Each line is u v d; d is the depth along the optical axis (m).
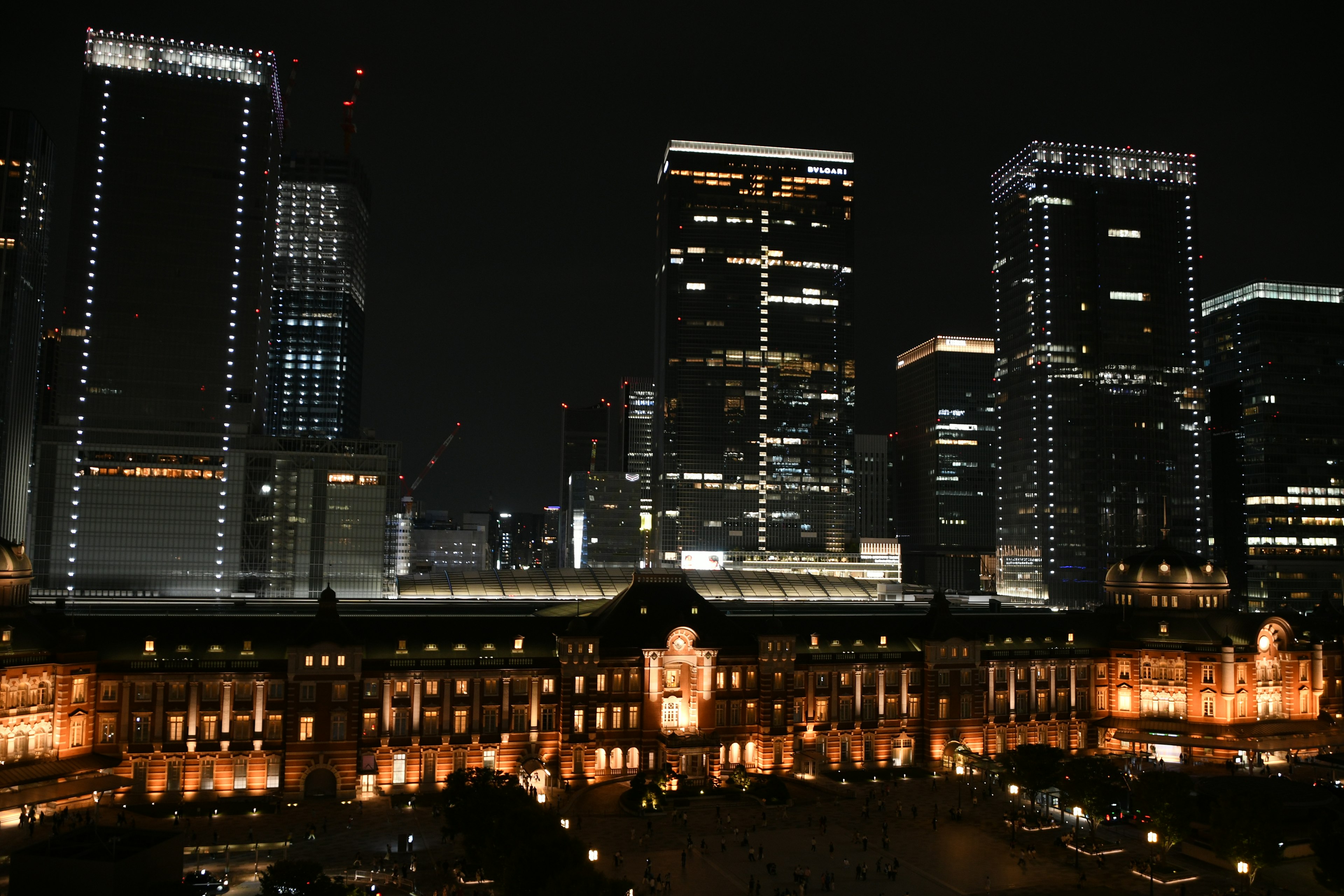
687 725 155.25
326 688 141.12
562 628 158.88
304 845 118.31
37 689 130.62
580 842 94.31
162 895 90.94
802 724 160.00
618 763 152.38
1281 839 108.81
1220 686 167.00
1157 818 114.81
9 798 119.88
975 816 135.75
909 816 135.88
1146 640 175.38
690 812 135.75
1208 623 176.38
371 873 107.31
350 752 140.88
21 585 140.50
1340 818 120.12
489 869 96.50
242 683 140.12
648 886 105.62
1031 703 171.00
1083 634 180.38
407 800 136.75
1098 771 123.25
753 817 134.12
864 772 157.50
